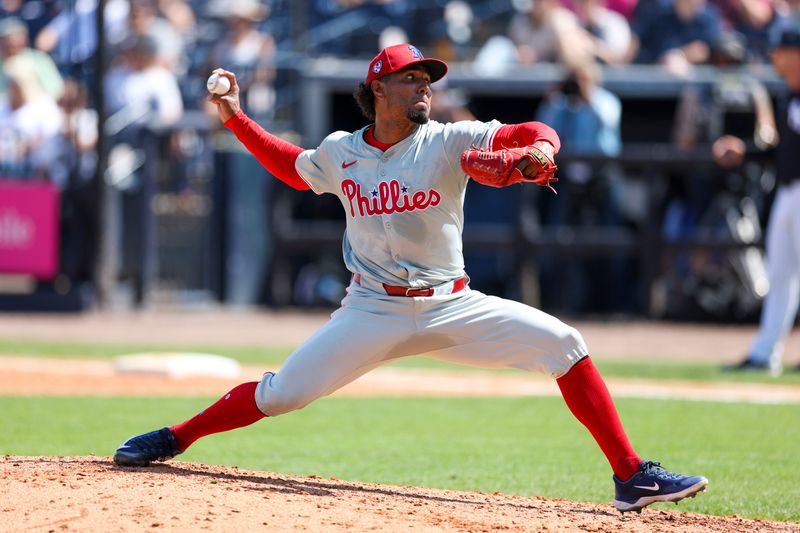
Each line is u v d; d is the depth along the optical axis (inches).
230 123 705.6
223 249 2113.7
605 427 654.5
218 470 717.9
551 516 642.8
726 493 768.9
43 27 2193.7
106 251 2066.9
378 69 636.1
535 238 2022.6
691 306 1994.3
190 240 2117.4
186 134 2097.7
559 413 1179.9
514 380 1487.5
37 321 1929.1
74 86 2081.7
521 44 2174.0
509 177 596.1
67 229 2071.9
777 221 1456.7
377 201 650.2
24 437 964.6
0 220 2005.4
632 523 634.2
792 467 868.6
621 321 2001.7
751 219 1977.1
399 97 634.2
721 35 2197.3
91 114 2085.4
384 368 1598.2
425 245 652.7
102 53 2001.7
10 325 1873.8
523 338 657.0
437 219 649.6
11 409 1126.4
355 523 573.3
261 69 2139.5
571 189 2021.4
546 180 608.1
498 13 2349.9
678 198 2037.4
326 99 2079.2
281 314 2043.6
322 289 2106.3
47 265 2036.2
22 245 2021.4
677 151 1957.4
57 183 2064.5
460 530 576.4
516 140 631.8
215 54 2192.4
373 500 647.8
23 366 1454.2
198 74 2225.6
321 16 2345.0
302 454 913.5
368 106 657.0
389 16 2314.2
